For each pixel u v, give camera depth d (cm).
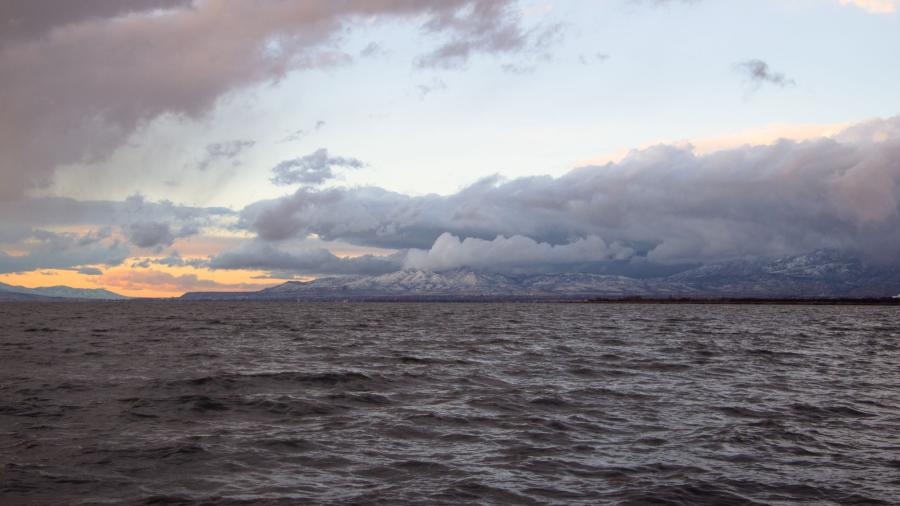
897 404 3153
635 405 3039
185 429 2477
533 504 1638
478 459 2062
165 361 4919
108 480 1828
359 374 3981
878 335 9675
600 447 2227
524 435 2400
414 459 2061
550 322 14500
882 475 1919
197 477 1861
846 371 4606
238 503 1636
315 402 3028
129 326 11069
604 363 4928
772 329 11362
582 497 1695
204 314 19650
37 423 2566
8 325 11406
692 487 1783
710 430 2503
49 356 5241
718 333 9762
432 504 1630
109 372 4153
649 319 16725
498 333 9544
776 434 2444
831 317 19250
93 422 2592
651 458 2086
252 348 6312
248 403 2991
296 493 1717
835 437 2409
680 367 4706
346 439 2325
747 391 3528
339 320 15188
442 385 3641
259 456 2091
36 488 1753
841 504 1662
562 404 3038
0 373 4084
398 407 2942
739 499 1694
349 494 1708
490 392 3375
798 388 3678
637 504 1648
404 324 13100
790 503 1667
